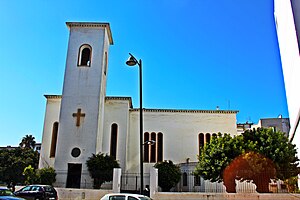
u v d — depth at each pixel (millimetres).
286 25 23016
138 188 33375
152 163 35500
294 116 24688
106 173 28078
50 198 21953
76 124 31250
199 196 20203
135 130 36750
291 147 21812
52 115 35312
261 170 20500
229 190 21172
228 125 37750
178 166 32281
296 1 19672
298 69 19719
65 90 32406
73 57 33625
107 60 36906
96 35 34500
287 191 22391
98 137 31578
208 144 23594
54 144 34250
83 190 23547
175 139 36938
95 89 32438
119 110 35844
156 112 37781
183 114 37938
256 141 22031
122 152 34312
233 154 21734
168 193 20719
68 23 34656
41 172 28312
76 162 30000
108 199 14883
